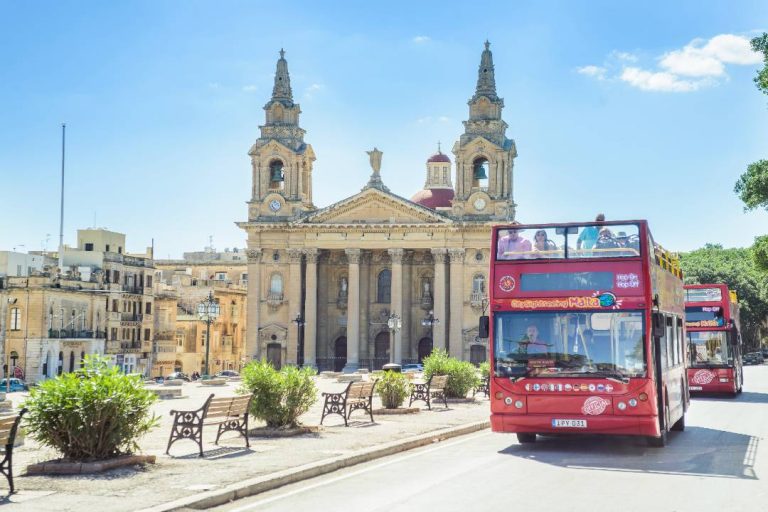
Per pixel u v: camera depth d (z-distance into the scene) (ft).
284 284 356.18
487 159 347.97
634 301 79.61
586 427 79.20
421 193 398.42
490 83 352.08
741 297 443.32
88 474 61.93
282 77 365.20
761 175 180.96
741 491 59.98
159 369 387.96
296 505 54.19
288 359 351.46
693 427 106.63
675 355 98.78
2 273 336.29
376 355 362.74
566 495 57.88
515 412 81.10
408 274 360.89
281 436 89.35
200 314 247.50
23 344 299.79
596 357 79.66
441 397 144.46
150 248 411.75
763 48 173.17
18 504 51.67
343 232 351.67
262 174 358.84
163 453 74.74
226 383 238.48
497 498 56.49
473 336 343.46
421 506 53.67
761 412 129.39
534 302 82.02
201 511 52.26
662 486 61.82
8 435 55.47
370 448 79.10
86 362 69.15
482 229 343.67
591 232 81.71
